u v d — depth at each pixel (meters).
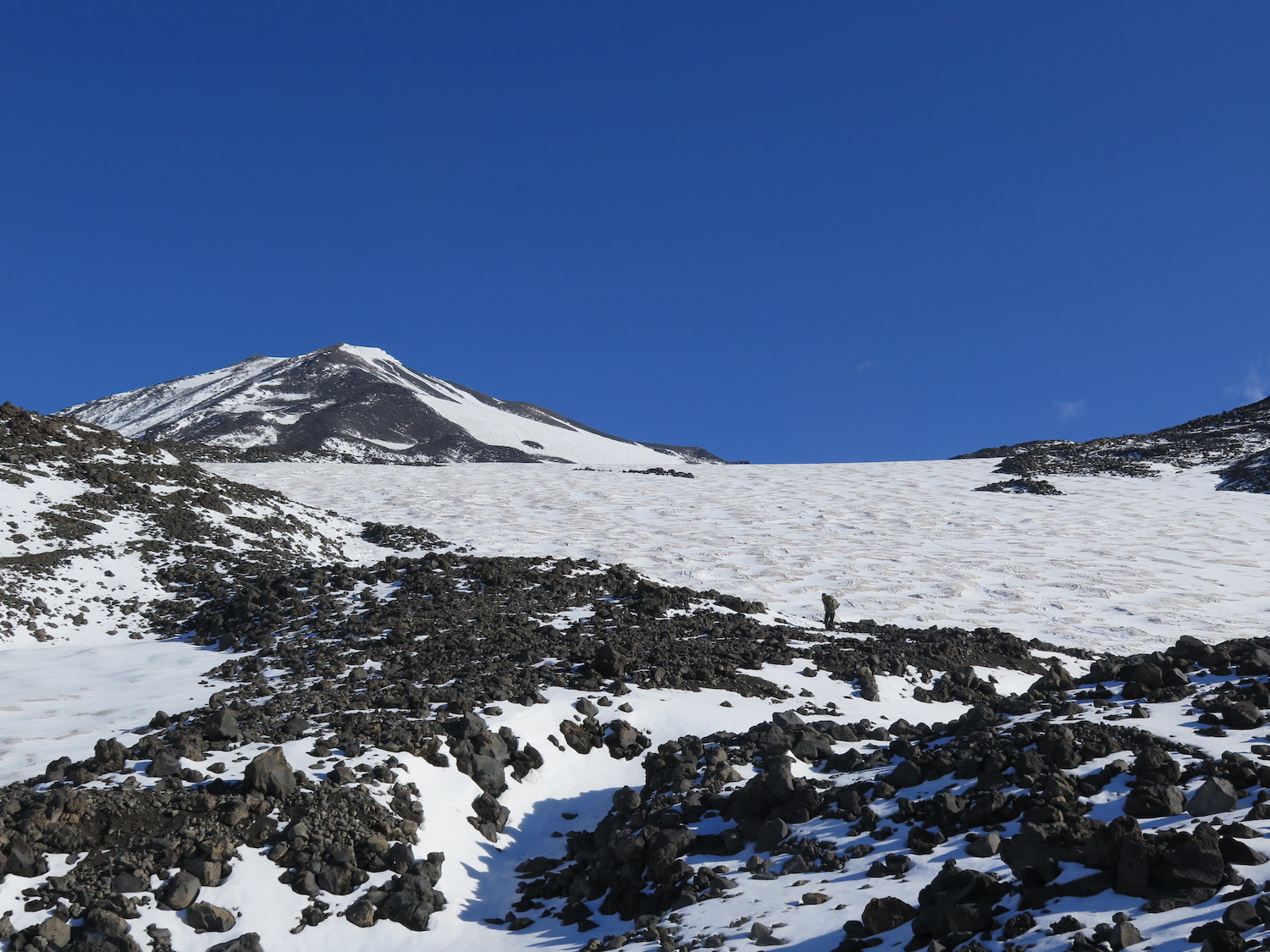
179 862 12.21
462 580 27.53
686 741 16.83
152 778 13.77
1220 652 16.58
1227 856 9.43
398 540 38.50
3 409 36.62
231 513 34.69
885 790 13.25
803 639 24.23
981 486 62.81
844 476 67.50
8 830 12.14
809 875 11.69
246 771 13.44
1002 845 10.48
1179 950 8.23
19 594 25.00
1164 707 14.39
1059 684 17.22
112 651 23.12
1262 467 63.84
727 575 38.56
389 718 16.50
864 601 35.53
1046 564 42.69
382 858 12.91
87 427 38.53
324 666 20.17
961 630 28.25
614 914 12.31
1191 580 40.50
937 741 15.32
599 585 28.05
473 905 12.93
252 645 22.59
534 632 22.64
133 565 28.62
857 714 18.91
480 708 17.16
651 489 60.22
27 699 18.83
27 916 11.17
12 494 30.28
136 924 11.27
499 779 15.31
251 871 12.28
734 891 11.72
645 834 13.15
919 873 10.91
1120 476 66.25
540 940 11.98
